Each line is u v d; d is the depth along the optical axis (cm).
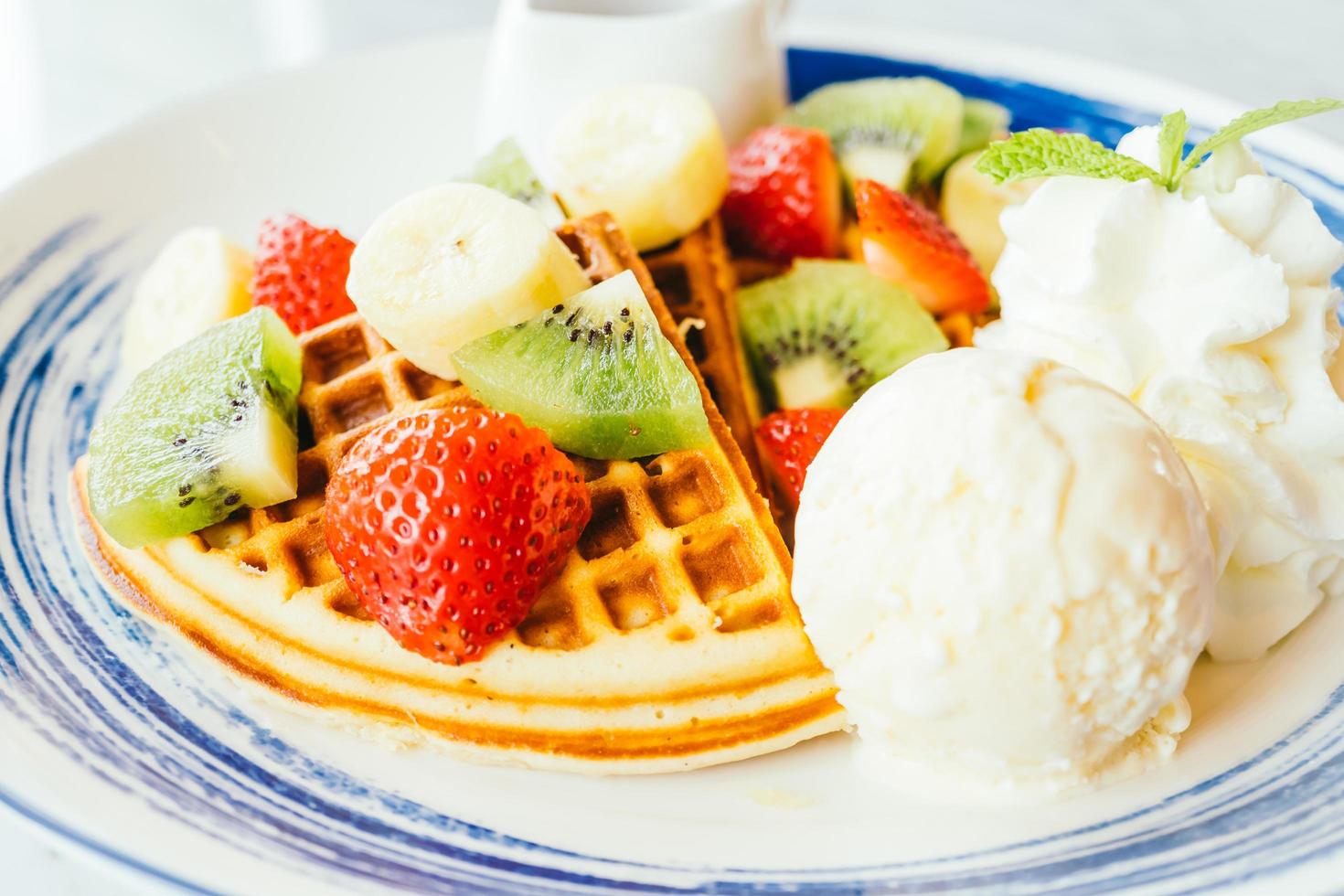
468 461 30
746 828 30
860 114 41
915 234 37
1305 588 32
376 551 30
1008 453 29
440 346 32
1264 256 32
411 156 43
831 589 30
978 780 30
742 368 36
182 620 32
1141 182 32
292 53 53
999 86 42
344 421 33
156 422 32
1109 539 29
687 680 31
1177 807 30
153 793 30
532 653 31
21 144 48
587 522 32
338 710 31
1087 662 29
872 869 29
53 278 38
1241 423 32
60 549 34
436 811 30
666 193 36
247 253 37
